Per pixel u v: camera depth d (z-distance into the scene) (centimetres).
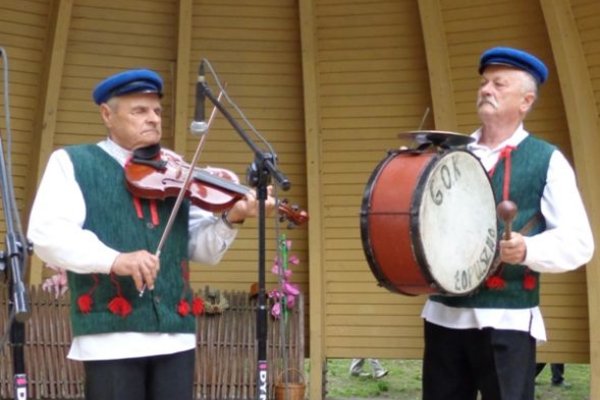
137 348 338
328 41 654
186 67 643
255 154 363
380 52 652
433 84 629
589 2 580
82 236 333
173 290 348
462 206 347
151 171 353
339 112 662
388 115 658
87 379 342
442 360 371
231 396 616
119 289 341
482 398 367
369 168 662
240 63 662
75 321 344
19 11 627
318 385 648
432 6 618
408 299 664
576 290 630
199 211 376
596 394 597
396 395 802
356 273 667
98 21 645
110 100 354
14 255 302
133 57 654
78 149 353
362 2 644
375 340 665
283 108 668
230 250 668
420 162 346
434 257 337
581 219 356
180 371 347
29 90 643
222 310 619
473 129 634
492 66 371
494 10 614
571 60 588
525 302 360
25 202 649
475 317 359
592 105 599
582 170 595
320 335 650
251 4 653
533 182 362
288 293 622
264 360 374
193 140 663
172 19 654
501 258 345
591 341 599
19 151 646
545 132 623
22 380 307
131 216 348
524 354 360
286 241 638
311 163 653
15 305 297
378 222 344
